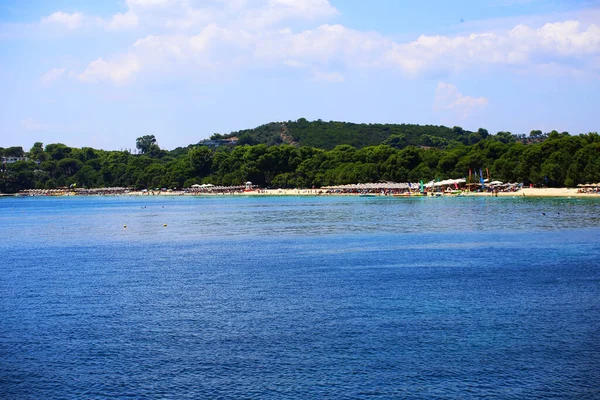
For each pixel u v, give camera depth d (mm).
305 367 39750
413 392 36031
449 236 103312
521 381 37250
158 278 69188
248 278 67688
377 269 71625
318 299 56531
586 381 37094
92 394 36688
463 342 43625
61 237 122250
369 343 43781
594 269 68312
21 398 36344
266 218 155625
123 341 45469
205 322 49750
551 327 46625
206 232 122750
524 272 67500
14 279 70688
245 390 36688
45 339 46312
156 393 36594
